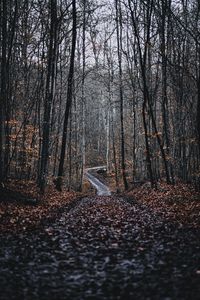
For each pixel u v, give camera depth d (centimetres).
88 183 5550
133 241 1204
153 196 2680
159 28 3178
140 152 4959
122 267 896
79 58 4269
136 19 3388
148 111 3744
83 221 1683
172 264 904
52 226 1505
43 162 2606
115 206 2436
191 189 2566
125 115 6812
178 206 1991
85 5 3481
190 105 2897
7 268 895
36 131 3095
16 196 2091
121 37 4091
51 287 761
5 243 1154
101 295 712
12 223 1465
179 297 681
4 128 2275
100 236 1301
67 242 1197
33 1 2959
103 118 9362
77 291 736
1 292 732
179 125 3061
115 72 4581
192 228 1390
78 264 932
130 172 5841
